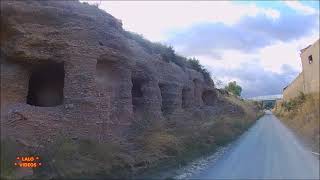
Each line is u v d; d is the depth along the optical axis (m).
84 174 13.65
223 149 24.62
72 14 18.61
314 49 52.97
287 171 15.46
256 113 88.00
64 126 16.69
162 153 18.88
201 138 25.27
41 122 15.97
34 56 16.75
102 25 20.03
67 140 15.83
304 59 58.03
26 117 15.55
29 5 17.19
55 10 17.95
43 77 19.25
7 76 15.98
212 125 31.58
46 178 12.64
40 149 14.38
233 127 38.00
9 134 14.73
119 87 21.09
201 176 14.84
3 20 16.20
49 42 17.19
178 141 21.44
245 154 21.48
